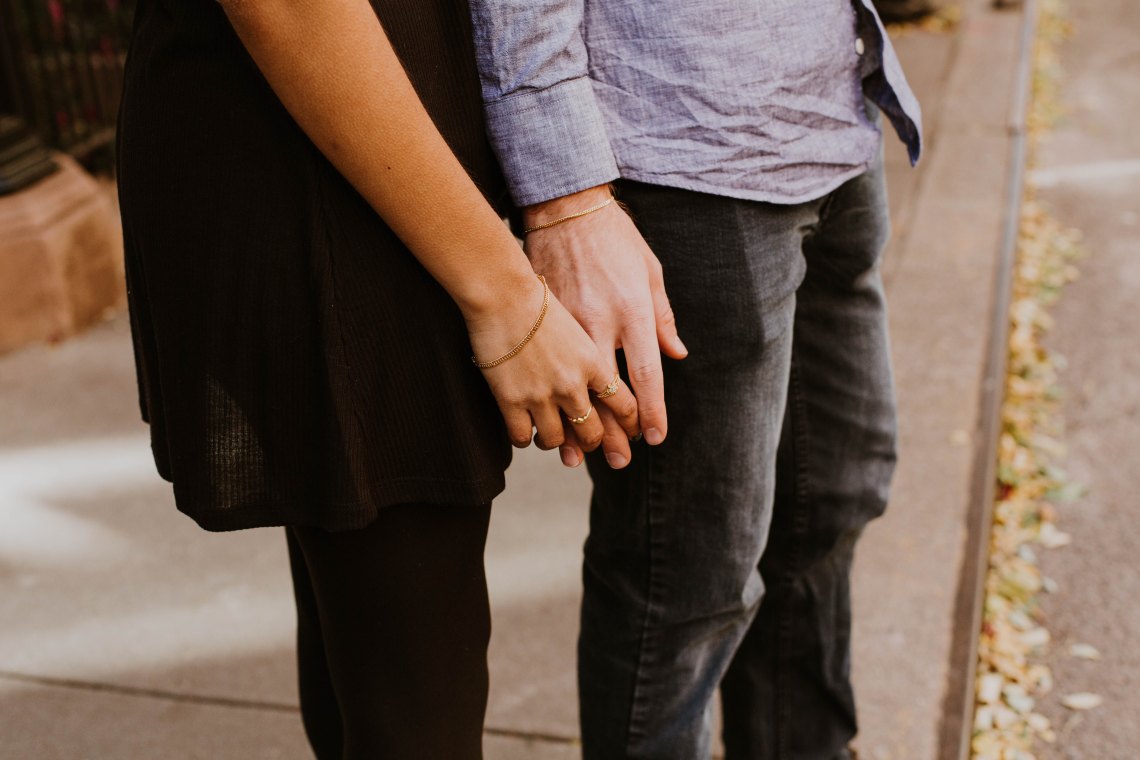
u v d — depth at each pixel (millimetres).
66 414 2854
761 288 1000
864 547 2145
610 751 1229
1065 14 7410
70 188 3314
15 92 3322
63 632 2068
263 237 833
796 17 970
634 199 986
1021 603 2281
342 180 828
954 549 2133
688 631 1162
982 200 3873
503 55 899
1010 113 4809
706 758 1262
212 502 887
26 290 3158
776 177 984
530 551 2254
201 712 1863
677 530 1114
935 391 2699
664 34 943
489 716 1812
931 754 1689
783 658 1430
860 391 1295
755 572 1199
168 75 826
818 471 1321
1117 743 1936
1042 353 3299
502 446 946
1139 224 4207
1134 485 2693
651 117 958
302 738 1804
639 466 1102
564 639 1994
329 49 748
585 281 943
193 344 863
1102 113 5480
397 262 853
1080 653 2148
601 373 919
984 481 2422
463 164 917
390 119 777
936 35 6281
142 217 854
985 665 2084
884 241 1227
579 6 927
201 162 829
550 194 930
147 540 2340
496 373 886
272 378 864
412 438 897
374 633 955
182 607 2133
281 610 2121
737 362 1025
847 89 1039
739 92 948
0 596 2172
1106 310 3561
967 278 3289
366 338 859
